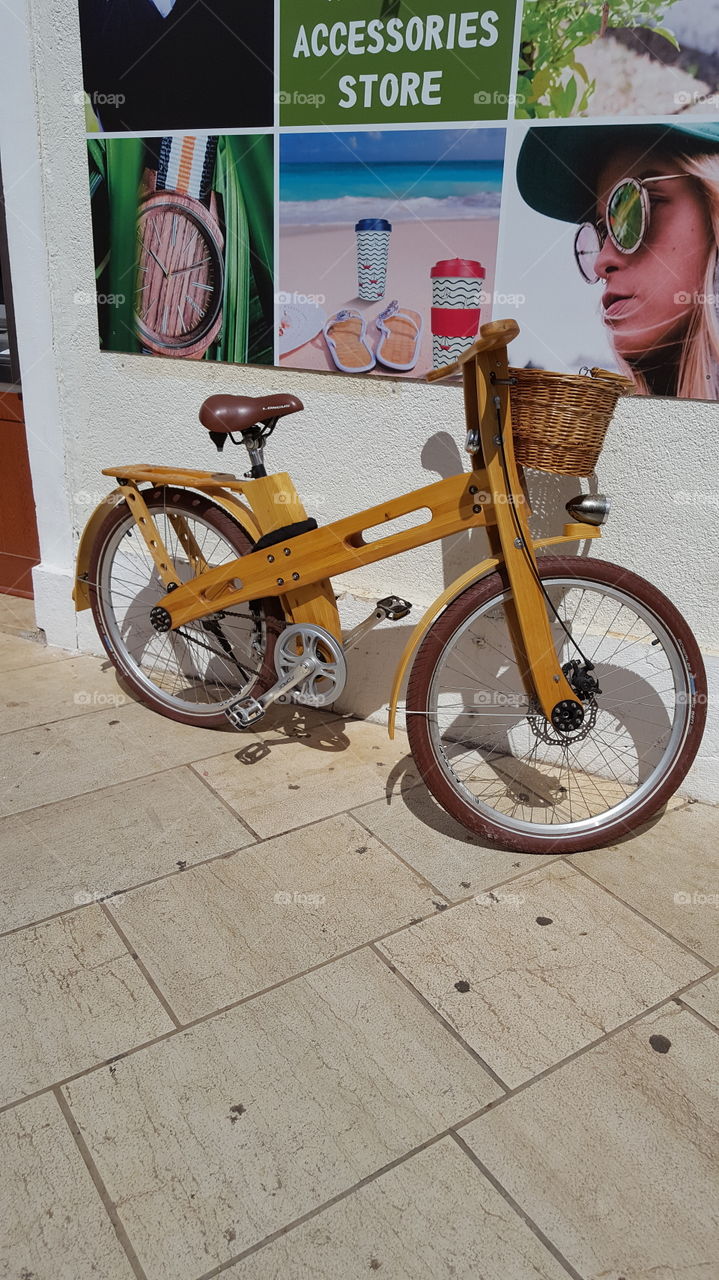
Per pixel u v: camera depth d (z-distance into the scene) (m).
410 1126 1.65
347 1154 1.60
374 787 2.71
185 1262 1.42
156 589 3.35
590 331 2.44
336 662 2.57
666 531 2.52
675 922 2.18
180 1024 1.86
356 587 3.03
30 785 2.67
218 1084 1.73
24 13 2.90
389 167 2.54
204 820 2.53
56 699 3.22
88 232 3.09
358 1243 1.45
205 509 2.82
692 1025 1.89
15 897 2.21
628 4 2.15
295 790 2.69
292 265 2.77
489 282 2.52
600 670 2.69
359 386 2.80
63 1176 1.55
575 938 2.12
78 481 3.45
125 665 3.13
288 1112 1.67
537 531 2.69
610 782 2.76
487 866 2.37
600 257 2.37
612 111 2.24
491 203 2.45
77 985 1.95
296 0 2.51
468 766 2.83
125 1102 1.68
